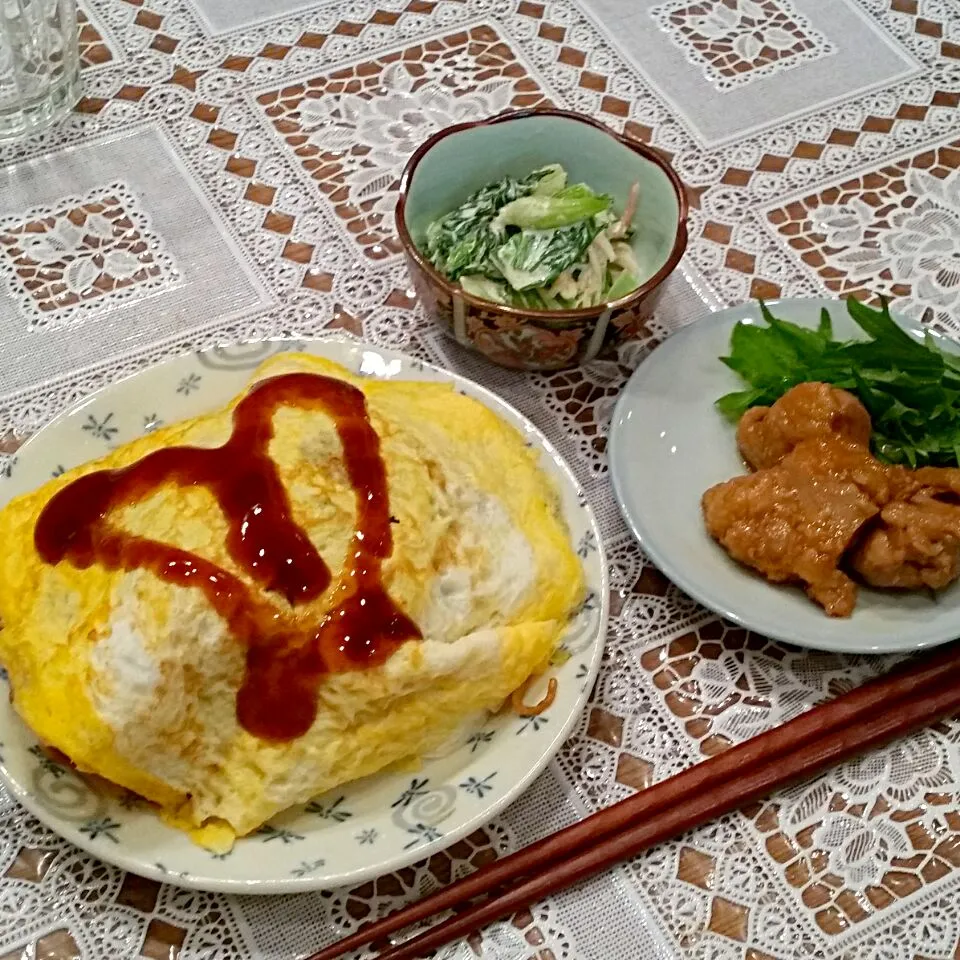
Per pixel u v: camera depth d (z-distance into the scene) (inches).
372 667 17.3
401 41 28.1
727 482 20.5
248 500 17.8
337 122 26.6
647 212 23.1
